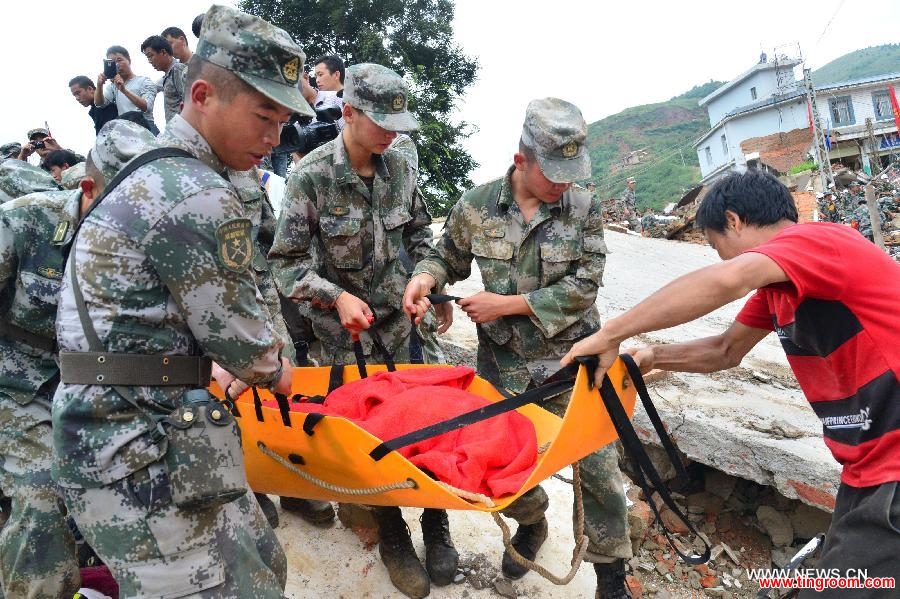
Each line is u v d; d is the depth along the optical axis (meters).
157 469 1.91
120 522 1.90
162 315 1.93
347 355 3.55
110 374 1.90
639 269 9.06
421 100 18.27
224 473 1.96
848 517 2.08
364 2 18.92
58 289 2.67
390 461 2.18
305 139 4.69
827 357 2.15
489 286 3.18
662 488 2.57
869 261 2.09
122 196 1.90
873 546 2.00
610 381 2.48
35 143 6.54
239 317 1.96
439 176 18.12
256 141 2.05
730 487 4.61
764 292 2.52
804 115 42.16
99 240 1.90
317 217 3.35
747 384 5.23
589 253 3.13
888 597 1.96
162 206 1.86
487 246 3.16
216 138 2.04
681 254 10.73
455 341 5.29
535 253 3.13
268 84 1.95
